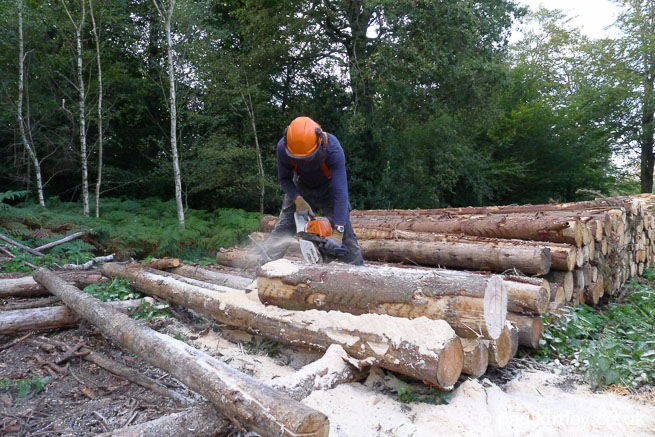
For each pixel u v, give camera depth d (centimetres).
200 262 888
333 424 217
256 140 1452
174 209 1369
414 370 236
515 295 324
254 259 605
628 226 658
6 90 1193
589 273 494
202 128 1550
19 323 379
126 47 1481
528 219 499
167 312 439
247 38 1527
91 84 1377
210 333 387
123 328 307
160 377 311
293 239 418
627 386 270
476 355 254
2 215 846
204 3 1334
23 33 1188
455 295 250
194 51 1333
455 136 1719
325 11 1402
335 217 357
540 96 2247
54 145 1383
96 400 278
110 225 1028
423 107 1430
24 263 655
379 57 1268
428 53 1268
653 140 2250
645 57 2227
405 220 654
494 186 2033
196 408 217
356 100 1423
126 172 1554
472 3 1341
